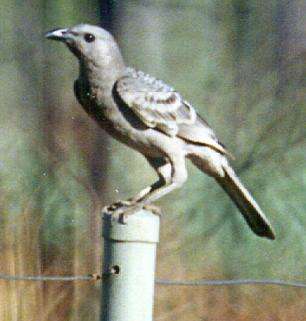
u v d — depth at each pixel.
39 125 17.86
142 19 19.89
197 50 19.31
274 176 14.77
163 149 8.86
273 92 15.88
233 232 14.38
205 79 17.50
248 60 18.53
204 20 19.62
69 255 11.43
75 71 20.89
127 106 8.76
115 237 7.43
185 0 19.80
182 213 14.23
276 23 19.39
